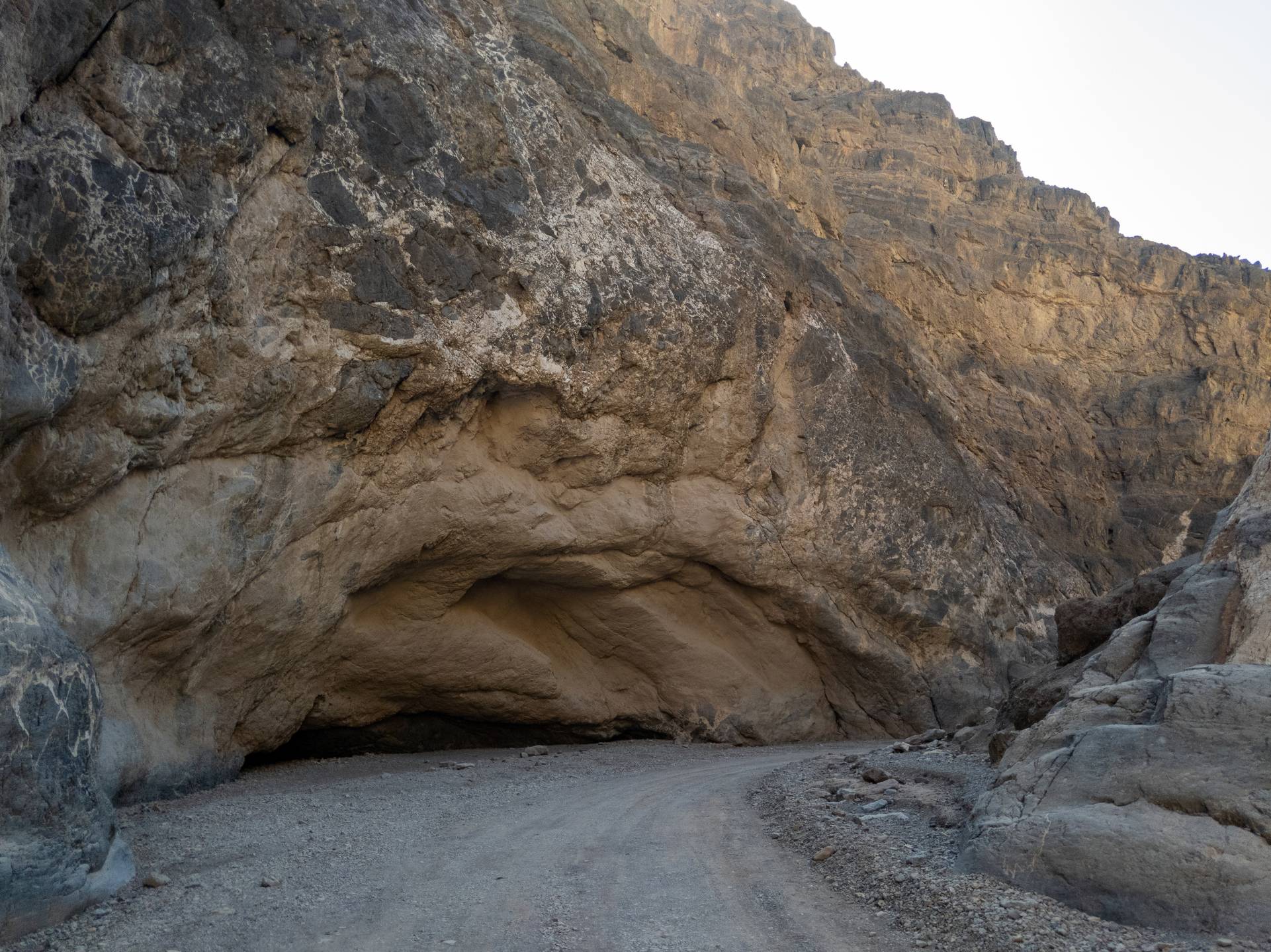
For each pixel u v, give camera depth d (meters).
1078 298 35.84
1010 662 24.67
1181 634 9.23
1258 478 10.45
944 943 6.34
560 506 19.08
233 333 13.40
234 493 13.62
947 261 34.59
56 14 10.74
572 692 20.16
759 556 21.30
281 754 17.62
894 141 39.50
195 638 13.45
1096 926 6.40
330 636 16.33
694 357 19.91
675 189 21.92
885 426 23.56
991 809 8.05
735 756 18.88
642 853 9.02
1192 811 7.00
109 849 7.86
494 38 18.83
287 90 14.07
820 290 24.44
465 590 18.27
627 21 26.48
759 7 44.12
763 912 7.16
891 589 22.97
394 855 8.99
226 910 7.21
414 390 15.98
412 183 15.83
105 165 11.37
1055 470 32.78
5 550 8.32
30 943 6.61
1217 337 35.00
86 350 11.14
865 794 11.19
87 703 7.93
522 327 17.19
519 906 7.27
